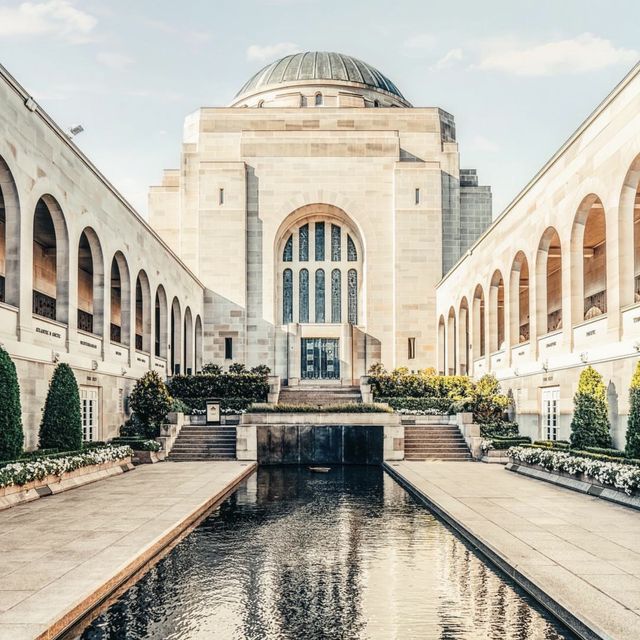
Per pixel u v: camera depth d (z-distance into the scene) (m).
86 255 33.53
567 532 13.26
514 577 10.70
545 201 26.95
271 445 29.53
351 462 29.69
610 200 20.86
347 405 31.64
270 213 48.94
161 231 51.06
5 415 17.80
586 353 22.62
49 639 8.01
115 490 19.20
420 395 37.19
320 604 9.75
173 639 8.49
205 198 48.34
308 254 50.03
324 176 49.22
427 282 48.12
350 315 49.41
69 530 13.47
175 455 29.12
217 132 50.59
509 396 32.03
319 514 16.58
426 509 17.28
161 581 10.81
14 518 14.77
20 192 19.97
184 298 42.06
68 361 23.56
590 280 34.25
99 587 9.62
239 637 8.56
